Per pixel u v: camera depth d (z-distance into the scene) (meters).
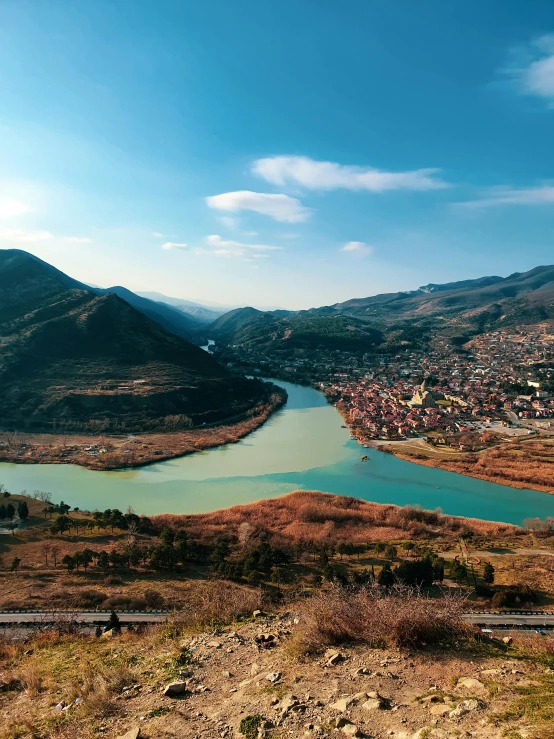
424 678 9.14
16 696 11.55
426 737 6.86
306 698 8.59
